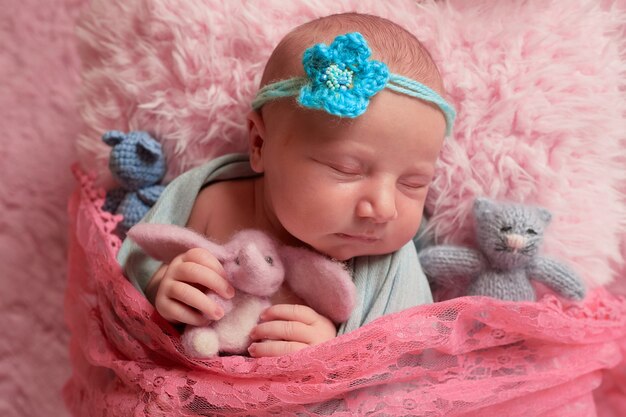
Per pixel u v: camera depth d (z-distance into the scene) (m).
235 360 0.90
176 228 0.93
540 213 1.04
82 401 1.15
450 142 1.08
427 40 1.09
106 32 1.14
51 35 1.41
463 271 1.06
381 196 0.90
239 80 1.10
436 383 0.95
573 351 1.03
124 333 0.99
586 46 1.11
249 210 1.09
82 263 1.16
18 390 1.39
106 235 1.04
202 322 0.90
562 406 1.04
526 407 1.00
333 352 0.88
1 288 1.38
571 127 1.08
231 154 1.13
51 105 1.41
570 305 1.06
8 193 1.39
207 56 1.09
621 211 1.15
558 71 1.08
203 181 1.10
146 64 1.11
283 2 1.10
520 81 1.07
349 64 0.85
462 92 1.07
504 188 1.08
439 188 1.10
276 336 0.91
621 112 1.14
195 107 1.10
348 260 1.03
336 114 0.85
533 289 1.06
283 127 0.93
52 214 1.39
